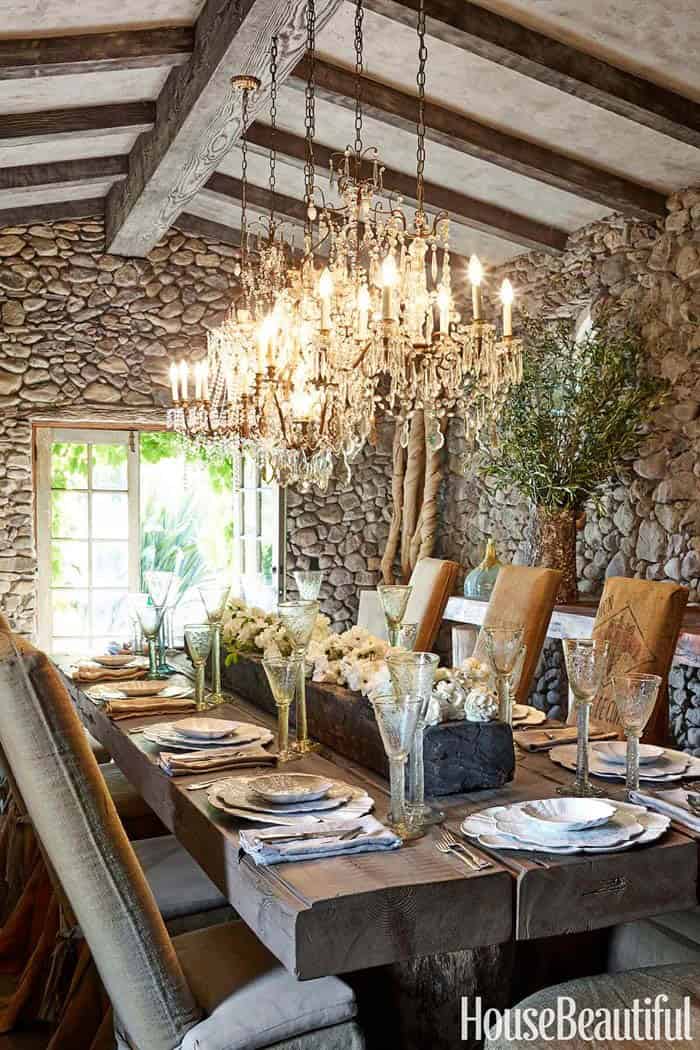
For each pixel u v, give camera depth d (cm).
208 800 203
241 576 753
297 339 408
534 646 336
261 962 194
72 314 670
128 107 493
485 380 396
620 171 503
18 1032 248
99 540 691
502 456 582
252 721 289
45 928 252
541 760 245
